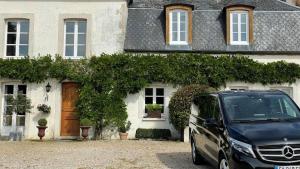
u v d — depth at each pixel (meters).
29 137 16.09
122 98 16.33
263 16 18.08
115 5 16.84
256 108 7.26
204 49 16.98
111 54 16.55
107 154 10.65
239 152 6.08
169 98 16.52
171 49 16.92
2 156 10.34
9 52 16.83
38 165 8.90
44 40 16.61
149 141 14.70
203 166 8.72
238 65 16.64
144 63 16.36
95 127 16.11
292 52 16.84
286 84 16.81
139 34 17.33
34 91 16.31
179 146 12.68
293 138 5.99
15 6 16.77
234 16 17.53
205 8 18.56
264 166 5.80
